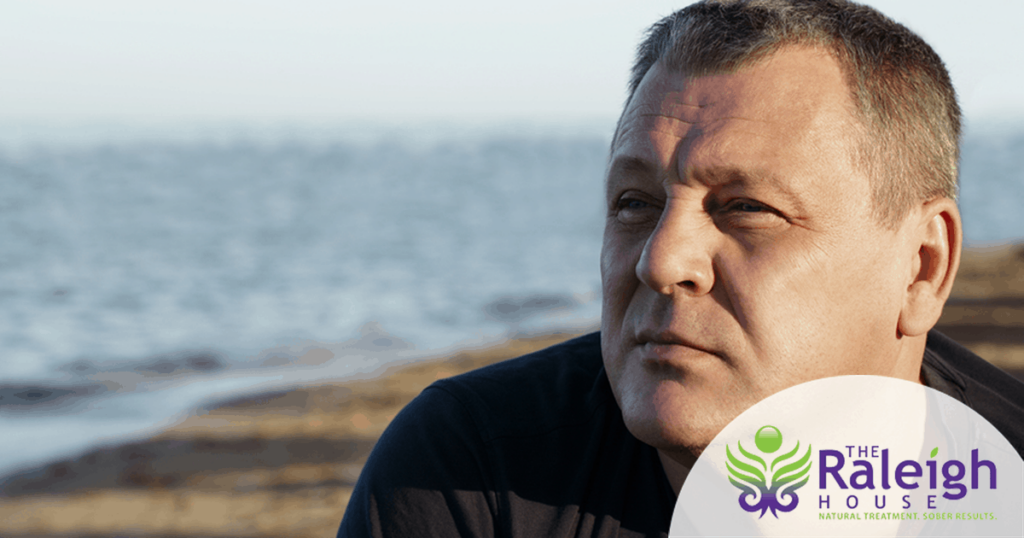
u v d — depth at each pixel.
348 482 7.14
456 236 36.28
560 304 20.33
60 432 9.91
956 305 12.27
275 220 43.47
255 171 85.81
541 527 1.18
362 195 58.75
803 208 1.04
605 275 1.15
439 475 1.23
